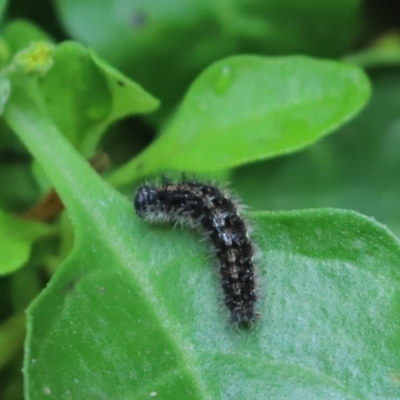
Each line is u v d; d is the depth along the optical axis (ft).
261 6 0.65
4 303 0.62
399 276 0.54
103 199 0.56
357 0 0.65
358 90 0.60
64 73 0.58
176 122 0.60
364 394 0.54
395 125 0.65
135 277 0.56
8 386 0.60
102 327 0.55
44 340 0.54
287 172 0.65
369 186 0.65
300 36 0.66
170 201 0.57
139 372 0.54
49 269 0.59
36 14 0.67
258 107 0.60
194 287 0.56
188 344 0.55
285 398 0.54
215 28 0.65
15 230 0.58
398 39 0.67
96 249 0.56
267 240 0.55
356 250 0.55
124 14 0.65
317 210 0.55
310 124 0.59
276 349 0.55
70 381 0.54
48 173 0.57
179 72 0.66
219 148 0.60
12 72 0.57
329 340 0.55
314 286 0.55
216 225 0.57
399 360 0.54
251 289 0.55
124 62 0.65
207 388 0.54
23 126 0.58
